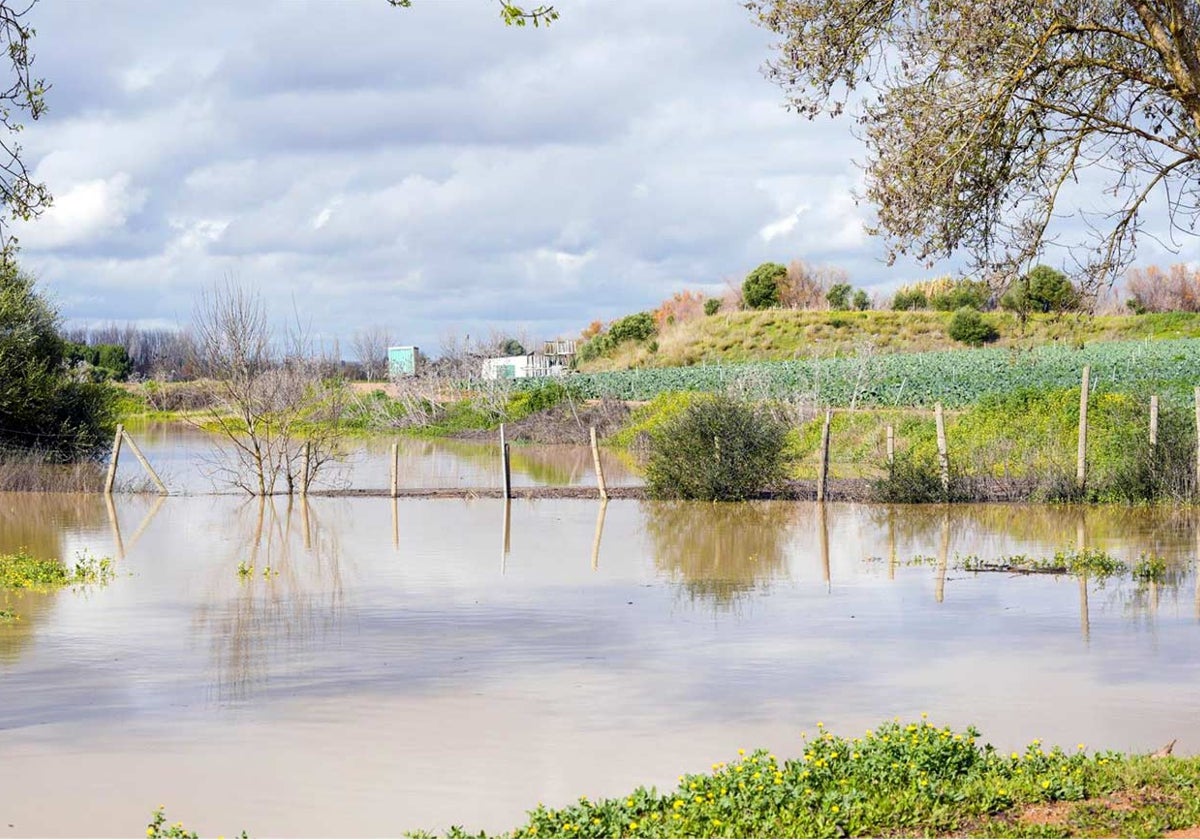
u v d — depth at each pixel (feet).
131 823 27.73
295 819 27.86
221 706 38.29
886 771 27.45
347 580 64.18
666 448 106.42
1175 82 35.68
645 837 24.08
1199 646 46.47
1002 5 34.47
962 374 176.96
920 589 60.18
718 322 298.76
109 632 50.47
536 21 31.12
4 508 104.42
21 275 133.80
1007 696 39.04
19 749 33.71
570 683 41.04
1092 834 23.91
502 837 25.20
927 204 36.37
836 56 36.73
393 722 36.29
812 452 129.80
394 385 245.65
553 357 294.25
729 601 57.21
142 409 253.03
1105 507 94.73
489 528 87.40
